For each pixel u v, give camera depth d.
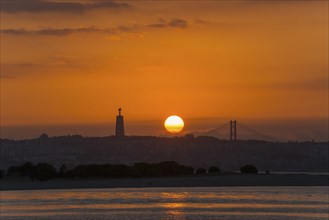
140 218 177.62
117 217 179.50
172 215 184.25
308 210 196.50
